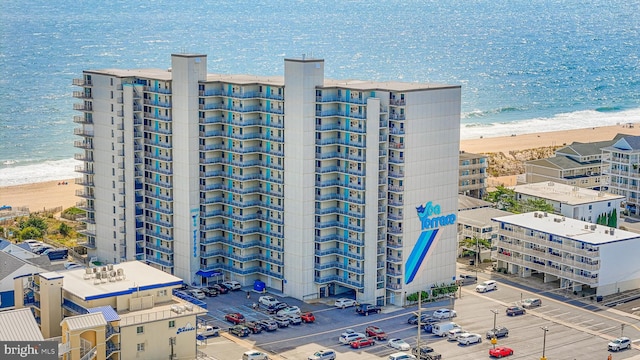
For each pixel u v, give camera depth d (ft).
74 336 625.82
